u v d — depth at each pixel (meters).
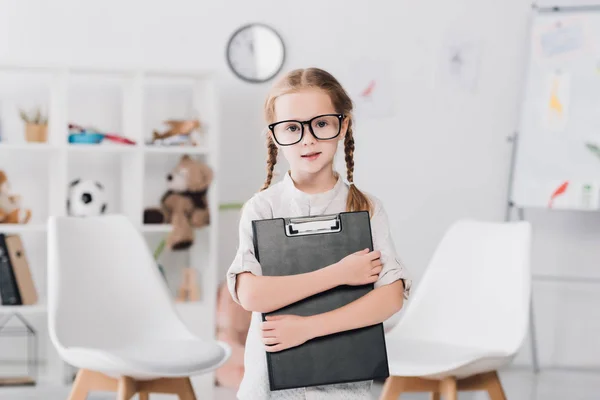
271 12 4.43
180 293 4.15
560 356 4.62
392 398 2.62
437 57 4.52
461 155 4.56
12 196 3.98
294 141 1.64
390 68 4.50
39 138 4.00
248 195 4.43
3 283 3.89
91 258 2.81
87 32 4.27
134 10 4.32
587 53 4.25
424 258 4.56
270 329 1.56
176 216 4.00
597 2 4.48
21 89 4.22
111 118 4.32
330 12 4.46
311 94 1.63
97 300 2.77
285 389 1.63
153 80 4.35
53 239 2.73
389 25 4.50
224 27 4.39
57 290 2.67
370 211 1.74
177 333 2.81
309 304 1.59
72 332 2.67
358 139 4.50
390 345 2.79
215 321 4.03
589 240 4.60
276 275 1.59
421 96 4.53
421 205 4.55
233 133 4.41
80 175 4.32
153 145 4.07
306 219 1.62
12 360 4.20
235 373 3.93
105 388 2.59
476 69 4.54
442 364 2.53
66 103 3.90
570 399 3.90
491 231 2.94
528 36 4.51
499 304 2.82
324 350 1.58
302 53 4.45
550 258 4.60
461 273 2.93
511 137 4.53
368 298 1.60
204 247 4.20
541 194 4.28
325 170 1.70
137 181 4.01
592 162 4.22
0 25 4.20
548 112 4.28
